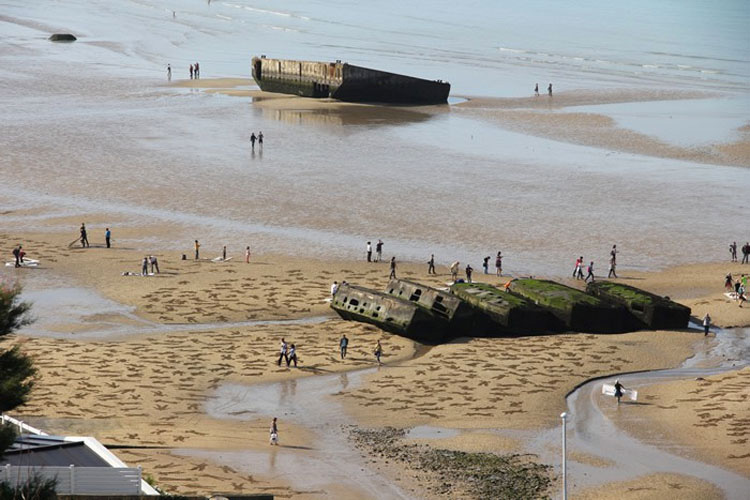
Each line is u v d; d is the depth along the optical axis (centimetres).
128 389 12269
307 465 10294
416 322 14112
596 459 10550
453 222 19625
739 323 15062
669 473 10200
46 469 7938
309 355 13588
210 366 13112
